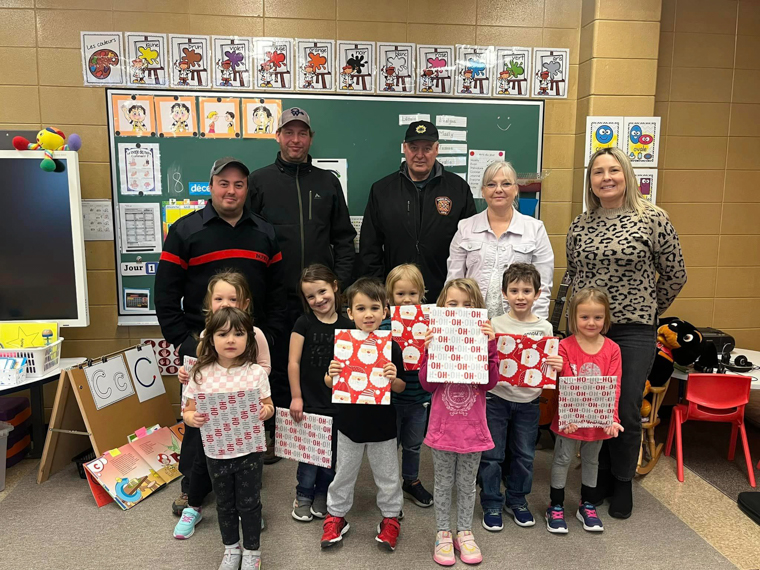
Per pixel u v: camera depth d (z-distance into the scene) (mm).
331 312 2100
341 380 1826
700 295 3369
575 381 1958
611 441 2115
